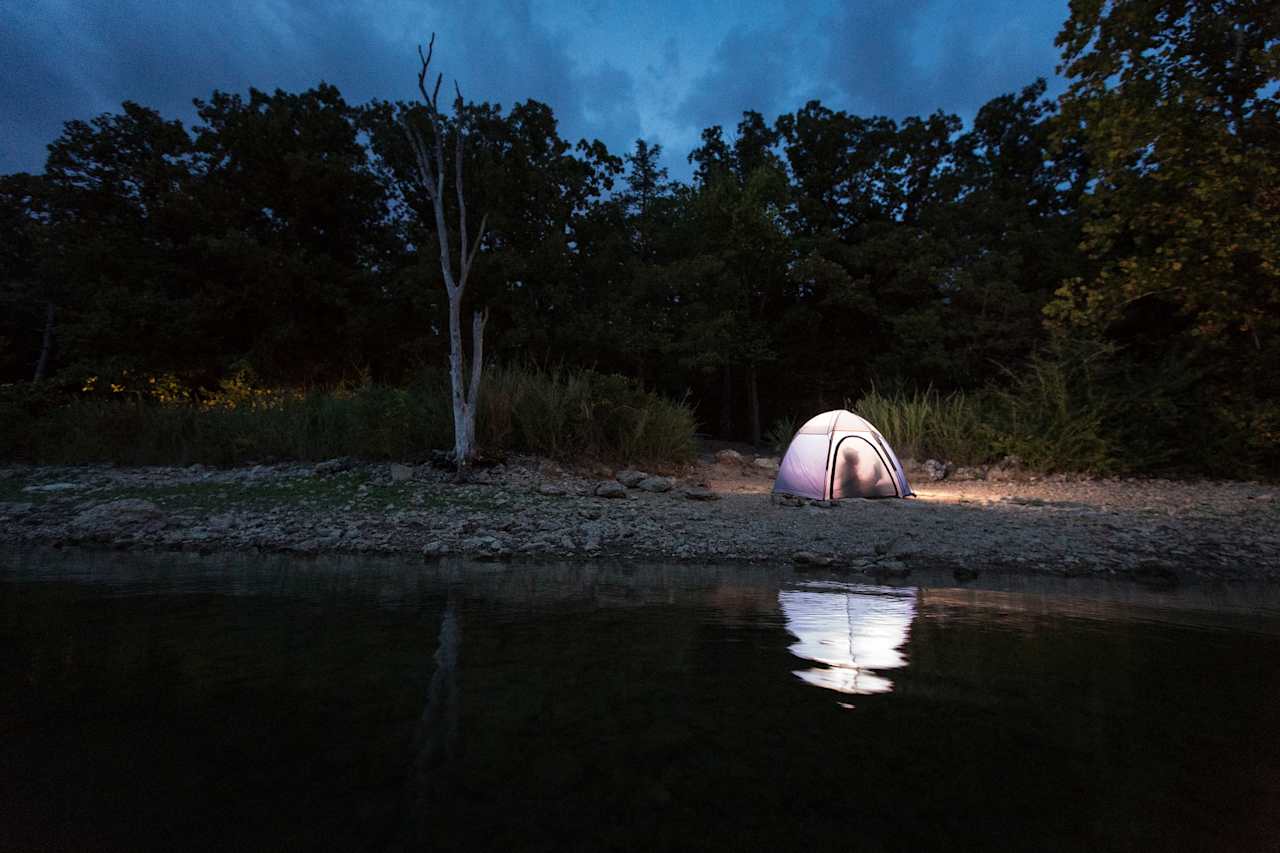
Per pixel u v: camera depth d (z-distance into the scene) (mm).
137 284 20891
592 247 23031
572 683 1958
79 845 1068
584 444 10922
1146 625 2994
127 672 2023
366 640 2453
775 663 2197
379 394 10938
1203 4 9742
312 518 6641
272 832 1111
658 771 1364
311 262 21531
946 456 13070
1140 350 15484
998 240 22453
